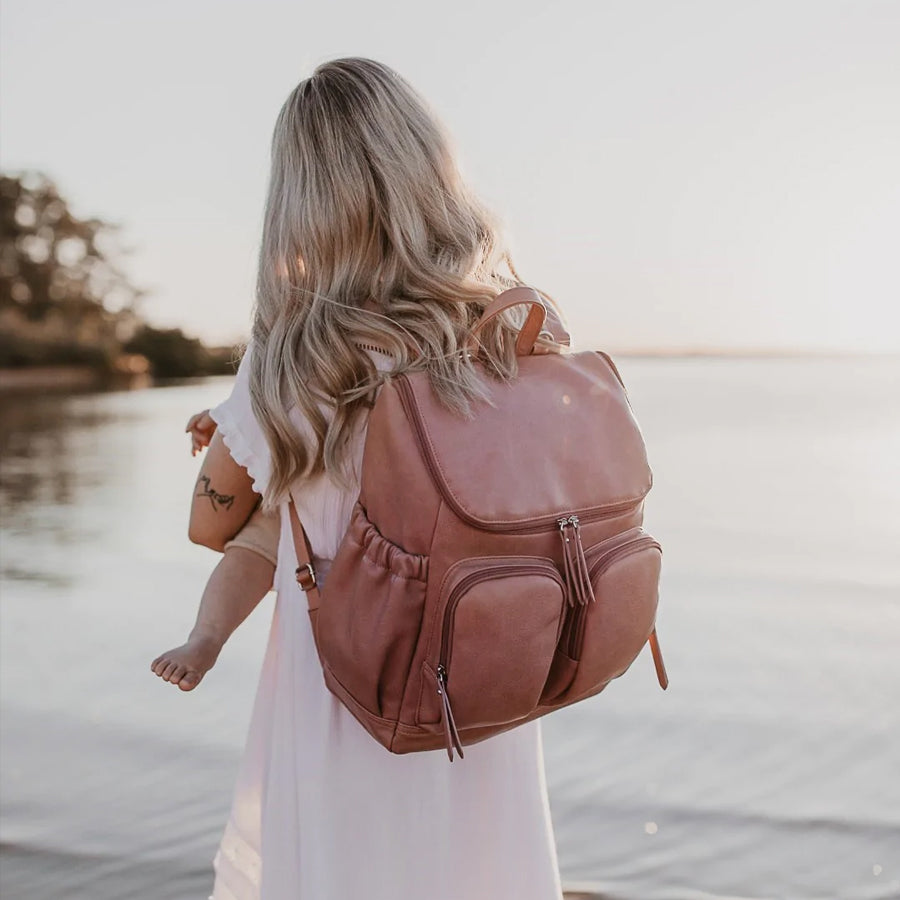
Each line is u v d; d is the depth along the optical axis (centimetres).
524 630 142
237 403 163
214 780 359
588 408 155
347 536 150
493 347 156
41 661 504
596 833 320
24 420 2041
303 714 165
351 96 161
